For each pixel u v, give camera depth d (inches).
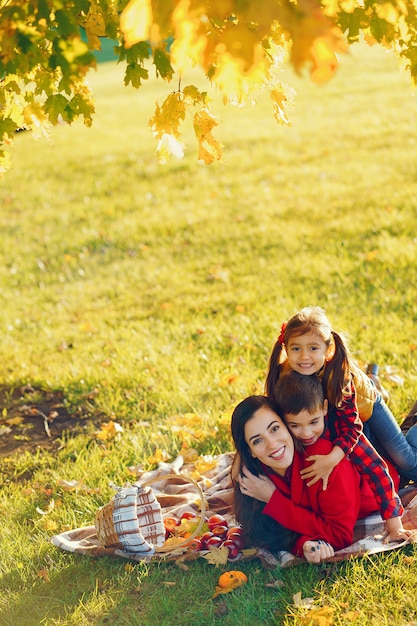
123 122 787.4
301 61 90.8
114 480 191.3
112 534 153.6
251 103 165.3
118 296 358.0
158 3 98.5
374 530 153.8
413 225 384.5
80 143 705.0
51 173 610.9
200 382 246.7
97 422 235.1
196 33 99.5
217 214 458.0
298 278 341.4
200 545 155.3
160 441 210.2
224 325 297.3
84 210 508.7
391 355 251.6
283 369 153.4
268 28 94.7
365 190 458.0
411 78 151.9
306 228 408.2
